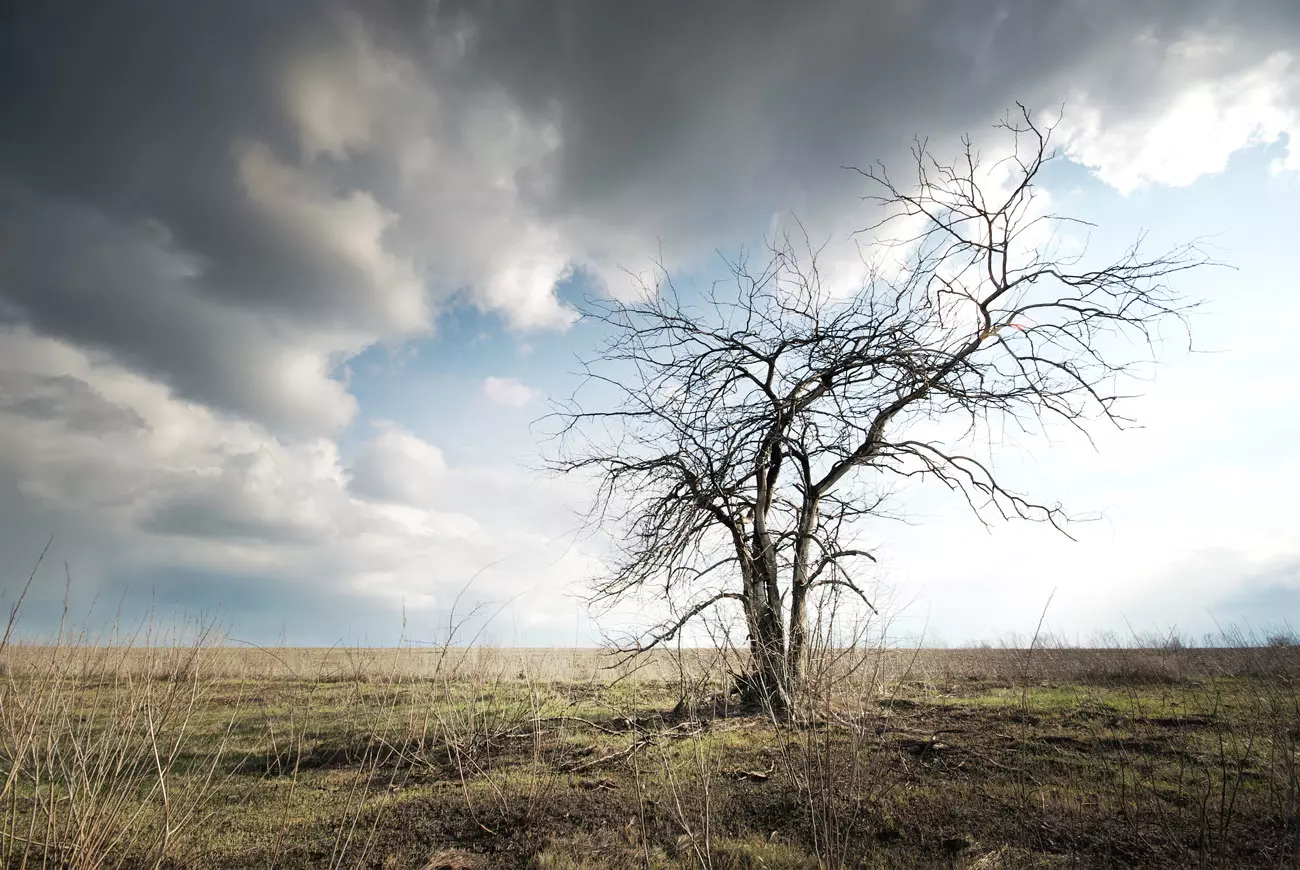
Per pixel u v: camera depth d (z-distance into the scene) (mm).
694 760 7434
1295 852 5199
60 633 5320
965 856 5441
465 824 6578
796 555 11039
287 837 6285
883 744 8164
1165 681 12812
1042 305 11078
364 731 10367
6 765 6074
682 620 9430
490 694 11906
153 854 5570
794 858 5477
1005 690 12914
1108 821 6047
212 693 12414
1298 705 7945
